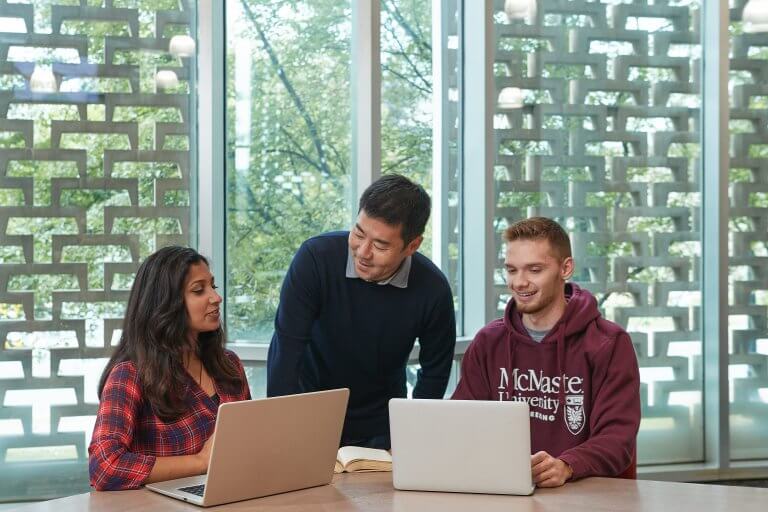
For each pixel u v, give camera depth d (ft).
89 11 14.05
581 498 6.80
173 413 7.77
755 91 16.35
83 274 14.20
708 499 6.76
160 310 7.89
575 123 15.66
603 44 15.74
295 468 7.11
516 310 8.43
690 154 16.22
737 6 16.22
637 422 7.82
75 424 14.29
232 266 14.32
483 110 14.92
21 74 13.96
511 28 15.30
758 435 16.40
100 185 14.19
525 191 15.44
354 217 14.47
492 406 6.93
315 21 14.35
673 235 16.20
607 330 8.03
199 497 6.77
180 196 14.34
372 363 9.56
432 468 7.08
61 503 6.75
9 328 14.10
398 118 14.64
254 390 14.33
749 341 16.42
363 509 6.55
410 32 14.70
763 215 16.46
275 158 14.35
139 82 14.19
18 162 14.01
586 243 15.80
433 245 15.05
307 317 9.19
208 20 13.96
